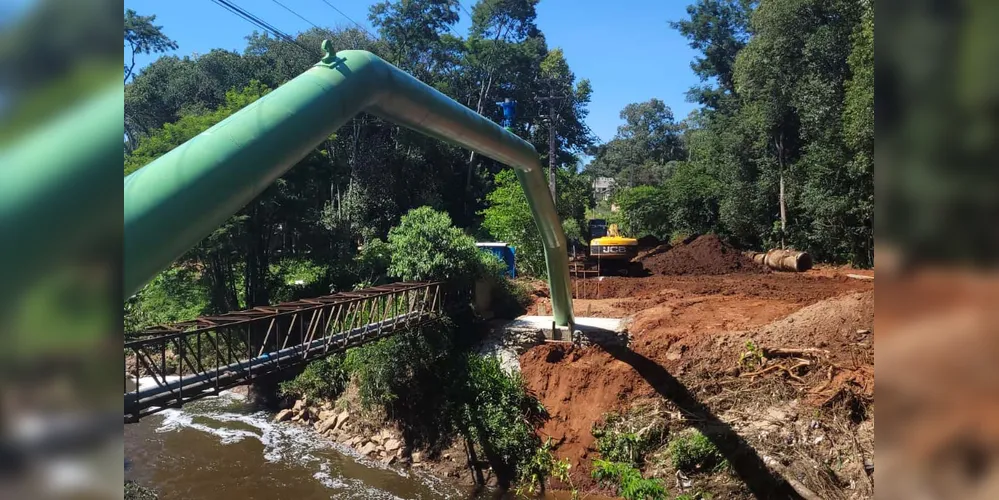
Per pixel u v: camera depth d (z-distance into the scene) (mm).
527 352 17922
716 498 12891
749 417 14109
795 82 34750
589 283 27656
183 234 3332
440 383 17641
